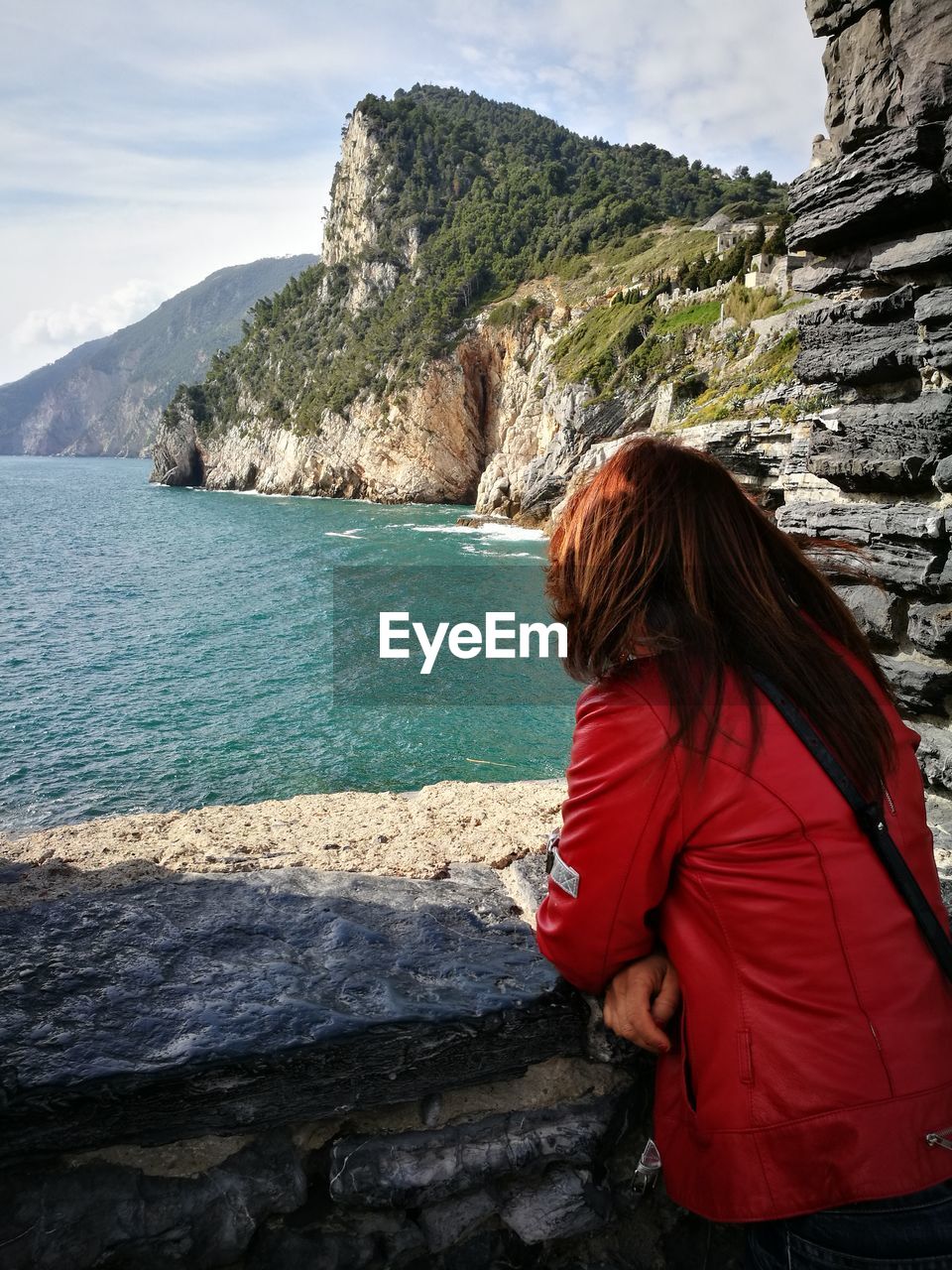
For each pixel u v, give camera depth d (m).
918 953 1.23
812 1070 1.17
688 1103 1.32
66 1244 1.37
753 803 1.22
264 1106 1.42
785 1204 1.18
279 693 23.47
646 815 1.25
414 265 134.00
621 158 192.62
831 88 3.08
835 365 3.18
